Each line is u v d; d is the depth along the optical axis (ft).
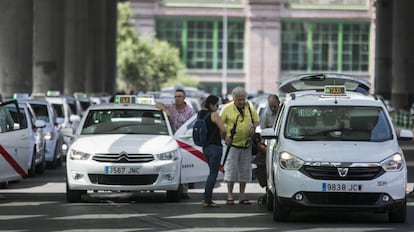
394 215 105.60
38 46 384.06
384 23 533.14
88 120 135.03
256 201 131.85
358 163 102.12
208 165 124.26
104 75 557.33
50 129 195.00
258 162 124.88
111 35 604.49
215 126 121.29
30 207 122.62
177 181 125.29
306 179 102.06
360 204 102.22
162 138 128.47
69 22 477.77
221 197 139.03
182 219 110.52
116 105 137.28
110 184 122.42
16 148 135.03
